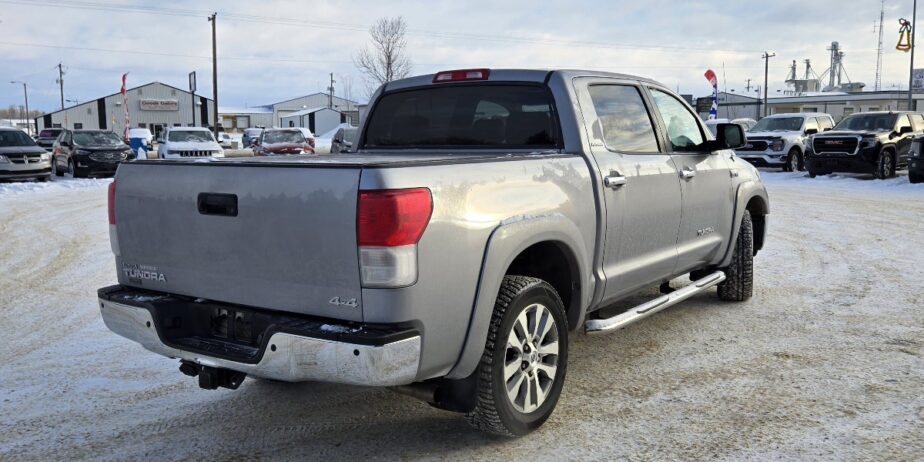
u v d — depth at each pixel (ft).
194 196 11.50
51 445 12.42
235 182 11.02
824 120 79.46
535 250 13.52
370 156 15.24
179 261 11.88
